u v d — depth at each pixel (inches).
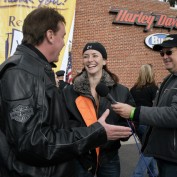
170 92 101.9
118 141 116.6
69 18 426.3
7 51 405.7
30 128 59.2
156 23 538.9
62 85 200.5
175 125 95.3
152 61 545.6
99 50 117.9
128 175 207.3
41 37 68.0
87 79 114.9
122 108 98.2
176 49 105.7
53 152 60.8
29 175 61.9
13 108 59.9
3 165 64.6
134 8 522.3
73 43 477.1
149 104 215.0
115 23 506.6
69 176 68.0
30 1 409.4
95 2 489.1
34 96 62.5
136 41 528.1
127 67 523.8
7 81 62.5
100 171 116.7
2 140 63.6
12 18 406.0
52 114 65.6
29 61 66.0
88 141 64.7
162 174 107.1
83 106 111.0
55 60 72.8
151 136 107.6
